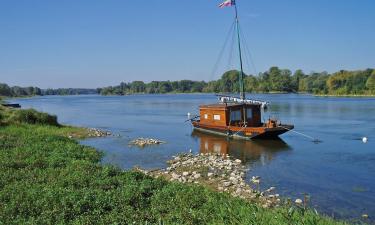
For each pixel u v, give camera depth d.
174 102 142.38
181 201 15.20
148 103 141.00
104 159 30.41
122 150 35.53
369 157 31.03
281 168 27.34
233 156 32.31
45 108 120.38
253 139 40.34
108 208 14.50
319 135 44.19
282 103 110.50
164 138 44.34
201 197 15.93
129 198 15.27
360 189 21.67
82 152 29.77
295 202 19.17
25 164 21.55
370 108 86.25
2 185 17.06
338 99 133.25
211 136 44.50
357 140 40.25
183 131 50.97
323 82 185.25
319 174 25.38
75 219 13.23
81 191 15.82
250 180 23.73
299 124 55.84
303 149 35.34
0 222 12.61
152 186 17.58
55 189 15.90
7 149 26.39
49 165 21.61
